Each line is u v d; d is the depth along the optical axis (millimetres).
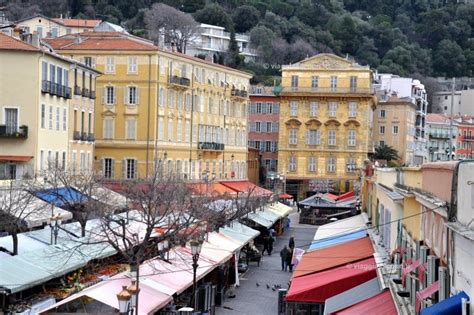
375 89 143625
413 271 24984
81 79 76500
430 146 168125
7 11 177875
